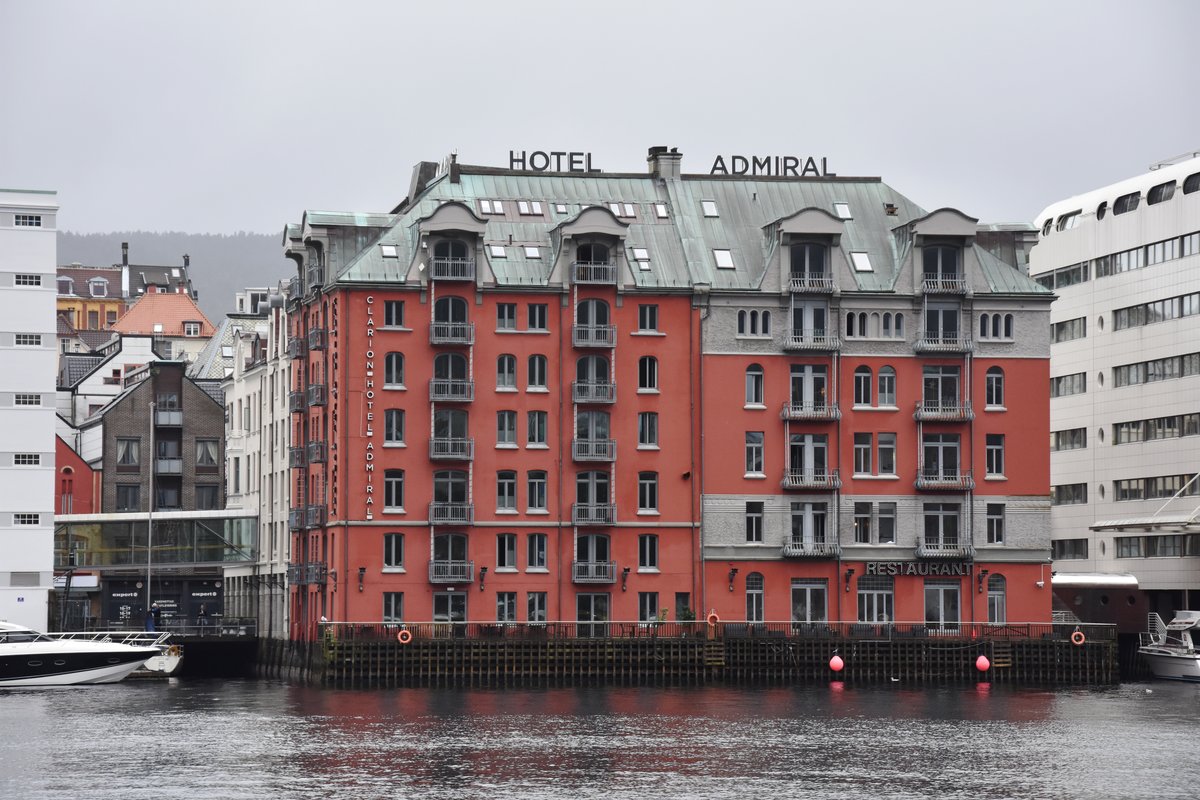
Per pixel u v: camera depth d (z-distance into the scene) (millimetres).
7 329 117438
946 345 115438
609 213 113438
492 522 111562
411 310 111812
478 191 117562
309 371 119875
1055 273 138125
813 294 114875
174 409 154125
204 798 62469
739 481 113875
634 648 108250
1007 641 110938
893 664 110250
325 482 114438
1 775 67500
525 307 112812
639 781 66000
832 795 63531
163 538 138250
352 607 109750
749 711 89625
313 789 64188
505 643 106938
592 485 112812
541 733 79438
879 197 121750
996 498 115750
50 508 117750
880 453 115188
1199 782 66938
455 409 111938
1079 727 83625
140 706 93562
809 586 114062
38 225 118250
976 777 67750
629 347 113562
